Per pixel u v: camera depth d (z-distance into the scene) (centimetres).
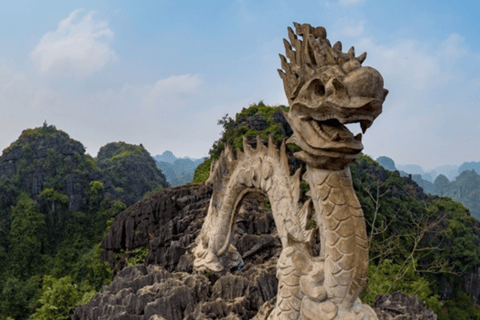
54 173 7931
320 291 555
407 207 4431
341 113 475
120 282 1147
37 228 7094
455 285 4303
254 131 3900
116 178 10150
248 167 820
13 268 6569
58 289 2570
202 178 3728
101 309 1019
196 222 2055
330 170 548
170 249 1692
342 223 535
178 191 2983
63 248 7119
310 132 528
